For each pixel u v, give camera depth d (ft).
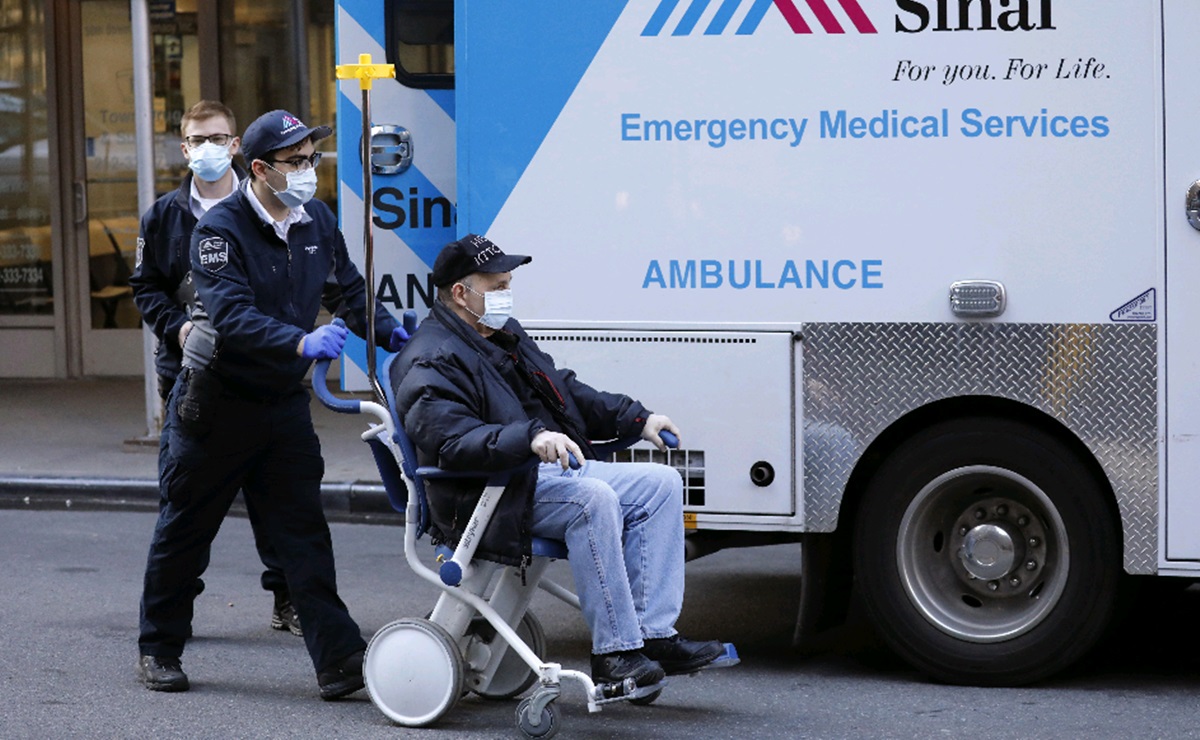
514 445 34.24
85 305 96.84
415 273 47.01
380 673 37.58
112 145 95.76
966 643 40.65
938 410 41.09
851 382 40.60
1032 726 37.29
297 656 44.52
